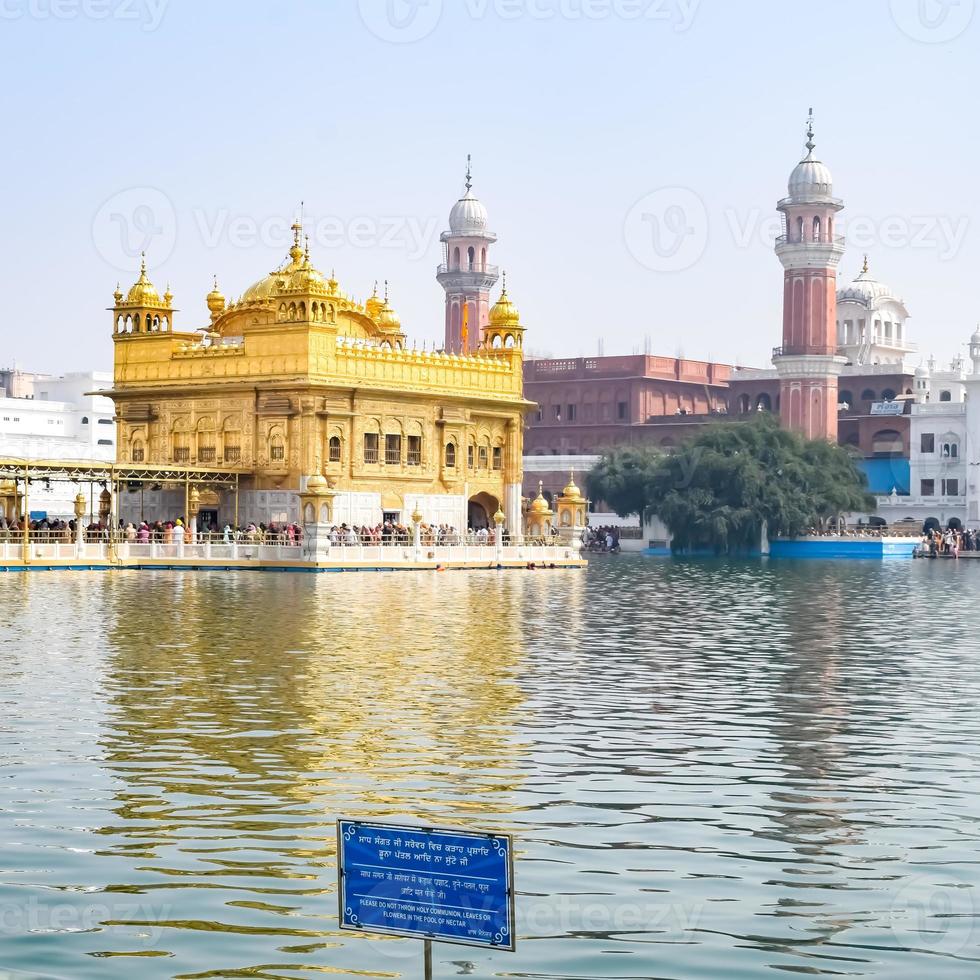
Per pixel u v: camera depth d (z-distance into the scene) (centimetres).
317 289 7719
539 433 15462
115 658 3116
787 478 11250
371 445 8056
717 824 1714
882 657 3412
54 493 12256
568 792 1864
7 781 1886
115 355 8431
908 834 1678
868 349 16150
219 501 7981
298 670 2948
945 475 13338
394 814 1734
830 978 1239
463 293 16425
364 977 1235
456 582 6400
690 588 6316
